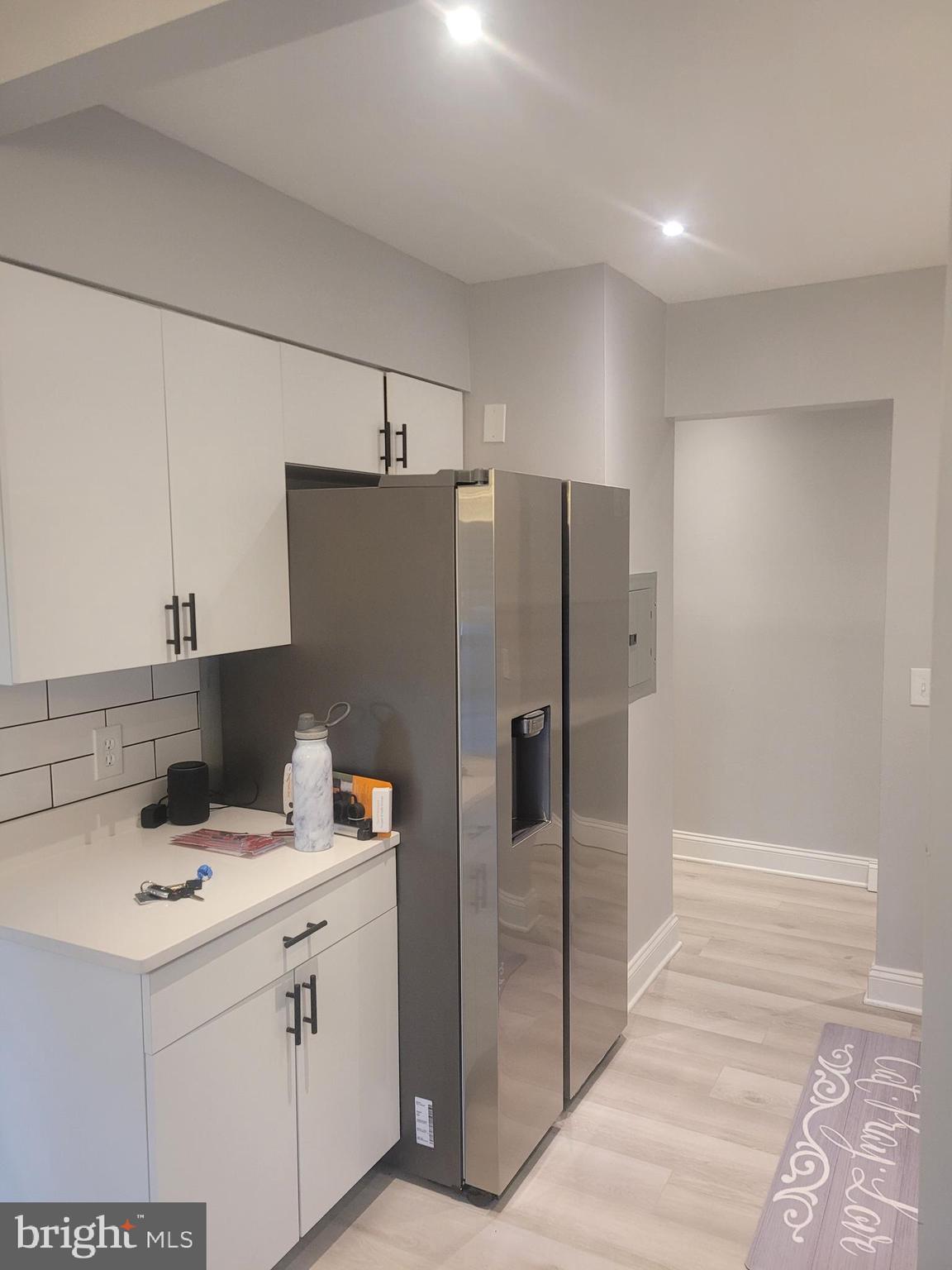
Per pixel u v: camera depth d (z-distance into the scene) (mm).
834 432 4215
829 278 3084
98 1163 1711
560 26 1565
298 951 1954
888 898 3195
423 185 2279
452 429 3086
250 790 2492
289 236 2338
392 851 2264
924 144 2074
